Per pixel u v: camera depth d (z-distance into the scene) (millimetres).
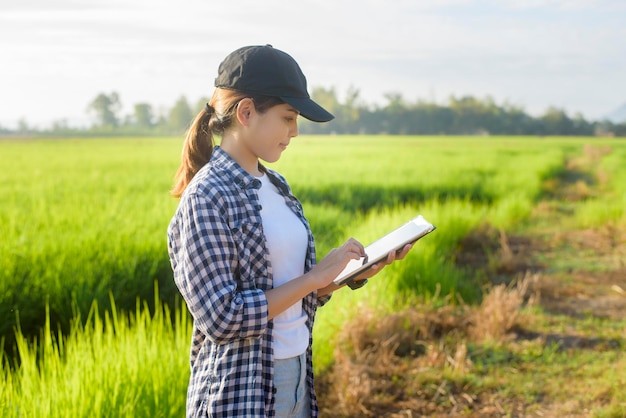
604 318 6070
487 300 5848
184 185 2029
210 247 1741
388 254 2002
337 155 38062
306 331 2010
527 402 4191
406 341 5121
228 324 1708
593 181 25875
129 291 6008
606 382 4363
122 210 9305
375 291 5598
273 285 1899
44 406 3055
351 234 8977
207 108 1969
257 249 1831
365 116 140500
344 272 2053
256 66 1830
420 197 16641
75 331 4848
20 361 4867
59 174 21234
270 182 2002
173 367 3555
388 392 4324
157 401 3252
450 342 5184
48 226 8141
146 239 7125
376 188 16750
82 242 6879
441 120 141625
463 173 23109
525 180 19688
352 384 4129
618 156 43219
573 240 10492
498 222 11578
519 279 7715
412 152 44594
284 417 1932
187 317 5410
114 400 3131
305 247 1994
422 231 2020
